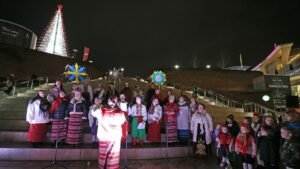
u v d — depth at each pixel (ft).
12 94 39.34
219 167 20.57
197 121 24.56
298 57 89.76
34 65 83.10
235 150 19.72
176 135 25.29
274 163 16.74
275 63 103.09
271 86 51.26
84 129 26.81
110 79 59.62
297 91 72.90
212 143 26.50
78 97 23.40
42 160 20.56
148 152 22.84
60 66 90.63
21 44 181.27
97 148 21.75
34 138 21.24
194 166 20.71
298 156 13.24
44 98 22.70
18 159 20.42
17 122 26.61
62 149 21.09
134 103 25.23
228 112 37.73
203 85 82.74
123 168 19.49
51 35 145.59
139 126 23.98
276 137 17.93
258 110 42.83
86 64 101.04
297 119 14.98
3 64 75.20
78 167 19.01
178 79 83.10
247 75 85.97
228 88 82.74
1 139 23.47
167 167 20.11
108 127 16.46
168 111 25.45
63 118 22.63
